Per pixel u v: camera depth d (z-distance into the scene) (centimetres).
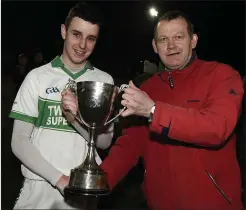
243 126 231
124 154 196
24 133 179
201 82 180
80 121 169
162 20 189
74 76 191
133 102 148
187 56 188
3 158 421
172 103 185
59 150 182
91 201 188
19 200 182
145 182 195
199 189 175
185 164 176
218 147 178
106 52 831
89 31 178
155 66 326
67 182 168
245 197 237
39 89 184
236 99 165
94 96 161
